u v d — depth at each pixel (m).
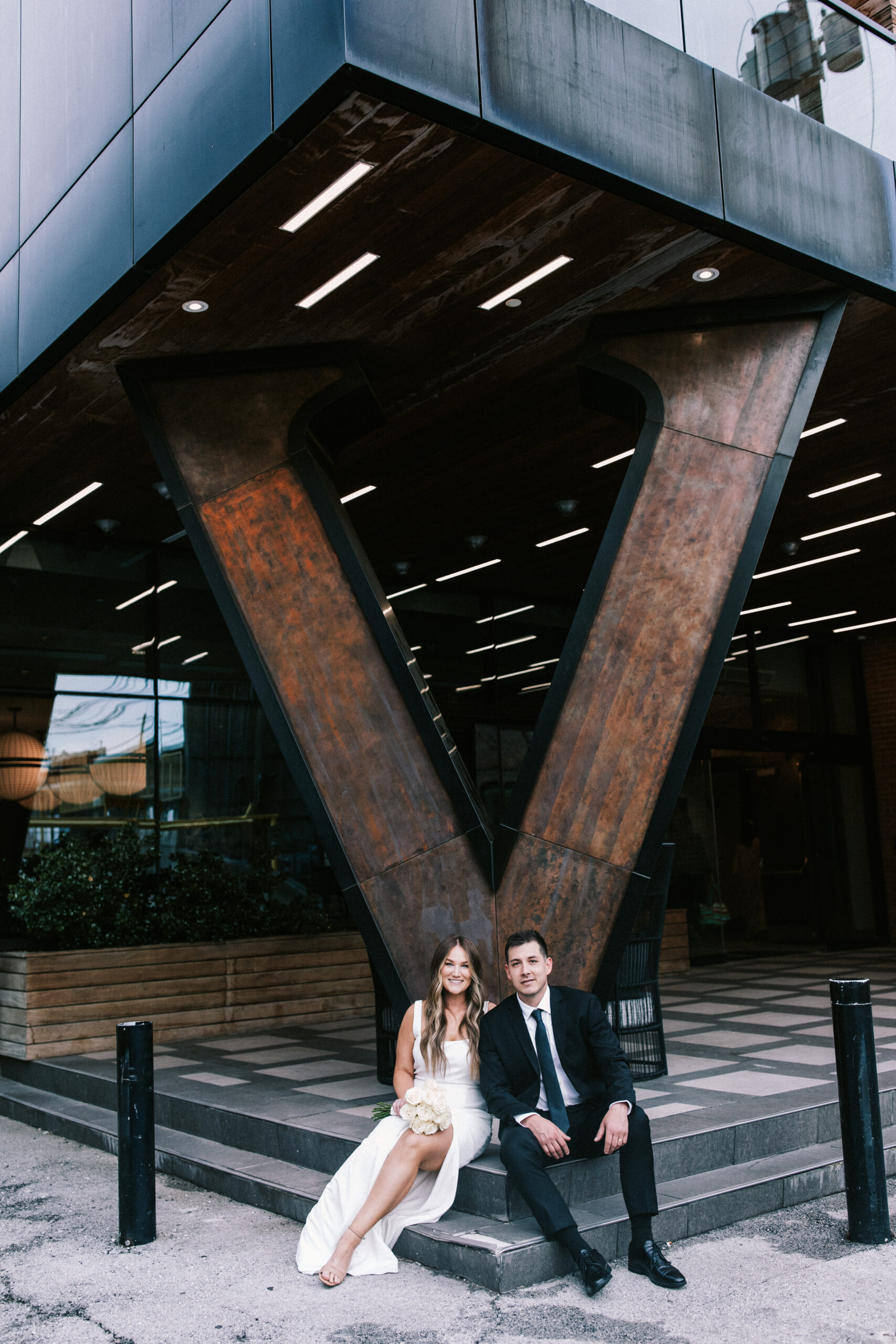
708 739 14.69
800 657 16.12
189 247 5.56
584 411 8.14
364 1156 4.51
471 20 4.76
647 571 6.29
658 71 5.50
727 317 6.49
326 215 5.33
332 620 6.43
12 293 7.45
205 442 6.86
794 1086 6.05
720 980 11.85
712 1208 4.65
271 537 6.64
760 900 15.17
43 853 9.97
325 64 4.44
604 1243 4.29
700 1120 5.25
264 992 9.55
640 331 6.61
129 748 10.98
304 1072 7.23
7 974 8.73
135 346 6.71
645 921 6.62
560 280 6.12
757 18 6.10
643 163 5.30
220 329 6.52
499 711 13.52
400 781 6.23
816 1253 4.35
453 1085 4.72
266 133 4.77
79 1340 3.76
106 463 8.95
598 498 10.26
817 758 15.89
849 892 15.95
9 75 7.86
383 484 9.74
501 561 12.38
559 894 6.02
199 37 5.37
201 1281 4.32
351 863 6.25
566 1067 4.55
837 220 6.26
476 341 6.89
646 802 6.08
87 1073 7.63
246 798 11.52
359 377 6.71
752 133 5.90
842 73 6.55
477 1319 3.79
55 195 6.86
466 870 6.09
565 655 6.19
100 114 6.33
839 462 9.41
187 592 11.66
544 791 6.09
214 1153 5.93
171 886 9.89
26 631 10.69
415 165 4.95
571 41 5.15
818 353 6.41
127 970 8.88
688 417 6.48
